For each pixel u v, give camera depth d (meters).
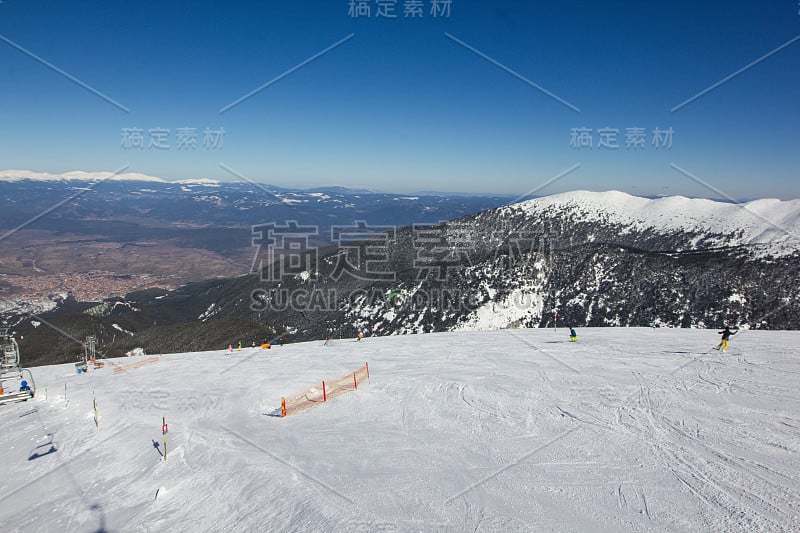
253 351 33.06
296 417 14.46
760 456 9.52
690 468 9.16
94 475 11.66
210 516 8.75
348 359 24.88
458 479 9.31
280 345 36.91
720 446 10.06
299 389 18.27
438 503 8.39
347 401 15.75
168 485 10.32
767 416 11.67
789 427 10.92
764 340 22.17
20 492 11.27
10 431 16.41
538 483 8.95
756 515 7.46
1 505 10.68
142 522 8.93
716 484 8.50
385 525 7.71
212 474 10.47
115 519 9.22
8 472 12.59
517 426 12.12
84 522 9.33
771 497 7.97
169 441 12.98
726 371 16.09
